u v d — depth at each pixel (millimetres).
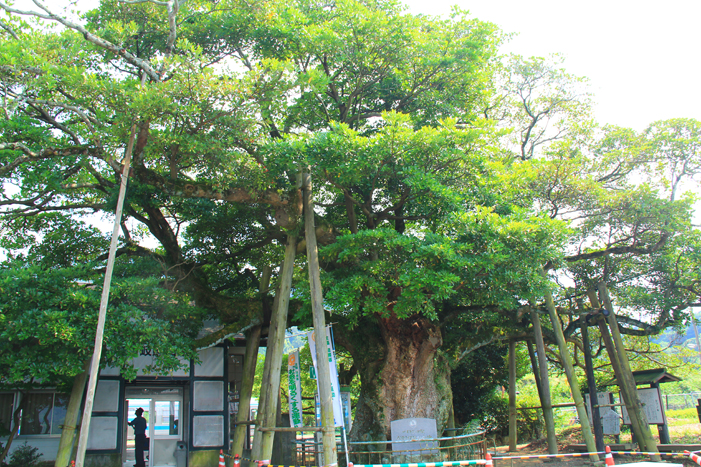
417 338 14273
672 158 15781
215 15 14031
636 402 14242
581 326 15195
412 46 13836
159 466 15688
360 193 15164
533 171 13906
